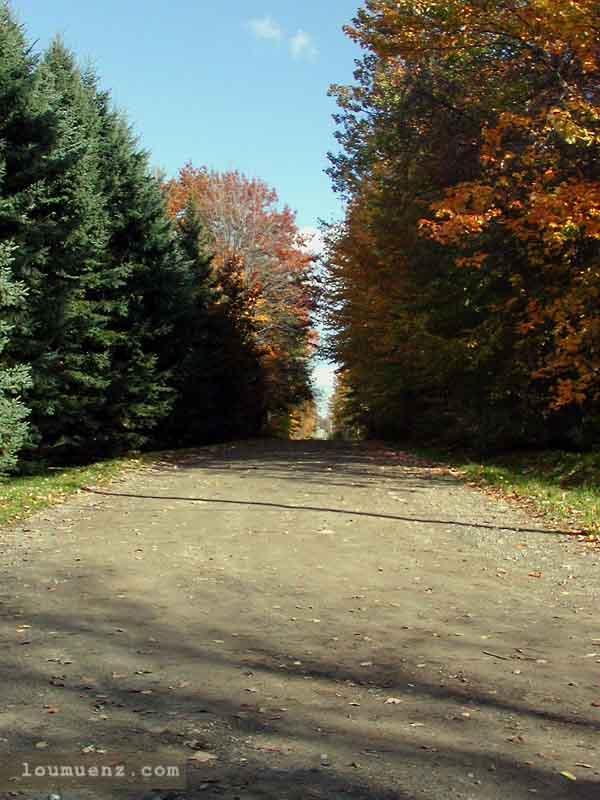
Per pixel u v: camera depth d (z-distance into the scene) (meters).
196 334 30.14
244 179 54.59
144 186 26.41
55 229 17.02
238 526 11.49
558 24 14.73
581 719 4.80
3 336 15.40
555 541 10.58
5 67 16.56
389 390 30.08
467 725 4.67
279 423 56.56
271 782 3.85
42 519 11.82
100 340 21.62
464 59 18.08
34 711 4.67
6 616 6.75
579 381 16.45
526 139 17.36
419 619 7.00
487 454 23.06
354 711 4.84
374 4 17.61
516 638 6.47
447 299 22.44
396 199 24.83
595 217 14.61
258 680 5.35
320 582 8.30
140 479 17.66
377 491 15.68
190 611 7.08
